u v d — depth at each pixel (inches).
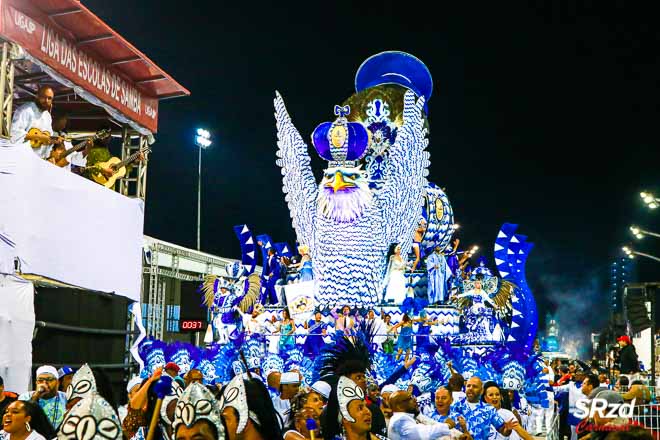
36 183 455.2
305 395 313.0
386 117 984.9
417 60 1028.5
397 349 779.4
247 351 698.8
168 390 209.0
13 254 431.5
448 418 315.9
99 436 160.9
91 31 513.3
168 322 1177.4
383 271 874.1
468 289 898.7
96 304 525.7
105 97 561.3
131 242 579.2
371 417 250.2
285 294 932.6
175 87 628.1
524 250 913.5
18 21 460.1
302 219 880.3
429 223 962.7
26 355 434.3
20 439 249.4
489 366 638.5
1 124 448.5
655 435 270.4
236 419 185.8
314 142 877.2
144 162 617.6
